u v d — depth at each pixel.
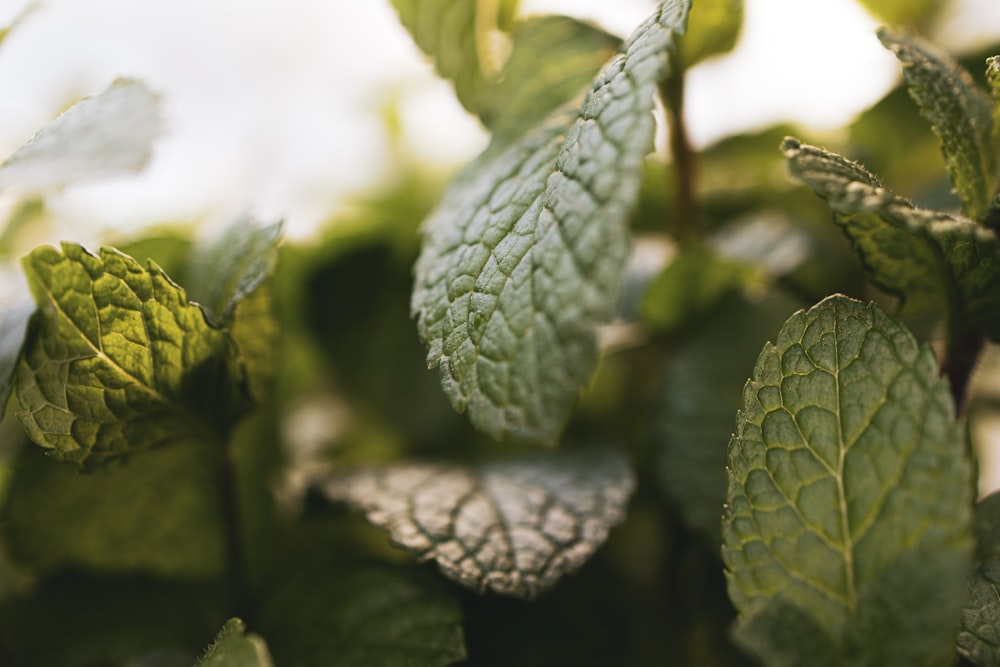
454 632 0.21
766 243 0.27
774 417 0.19
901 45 0.21
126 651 0.25
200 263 0.24
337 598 0.22
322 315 0.31
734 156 0.32
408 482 0.24
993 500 0.20
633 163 0.16
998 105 0.21
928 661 0.17
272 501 0.27
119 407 0.20
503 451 0.29
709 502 0.24
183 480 0.25
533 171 0.19
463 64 0.26
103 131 0.19
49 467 0.24
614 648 0.25
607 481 0.24
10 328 0.20
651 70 0.17
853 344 0.18
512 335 0.17
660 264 0.27
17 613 0.25
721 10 0.24
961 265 0.19
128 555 0.25
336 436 0.32
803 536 0.18
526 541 0.21
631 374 0.30
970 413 0.26
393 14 0.25
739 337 0.26
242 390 0.22
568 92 0.25
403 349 0.32
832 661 0.17
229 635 0.19
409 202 0.38
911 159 0.30
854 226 0.19
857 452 0.18
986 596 0.19
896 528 0.17
